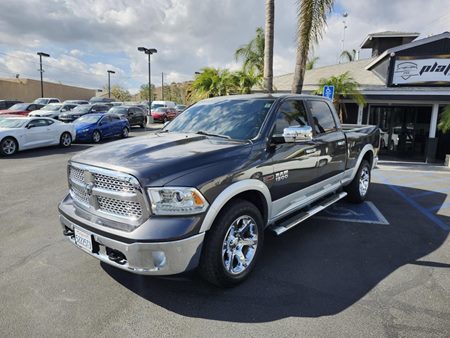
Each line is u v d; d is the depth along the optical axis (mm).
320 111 4879
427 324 2752
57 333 2637
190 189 2764
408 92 12742
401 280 3477
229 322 2791
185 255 2758
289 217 4316
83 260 3859
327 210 5910
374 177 9422
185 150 3188
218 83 13875
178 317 2850
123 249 2730
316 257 4016
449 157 11742
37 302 3035
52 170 9500
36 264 3764
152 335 2629
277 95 4242
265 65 11062
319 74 17344
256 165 3385
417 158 14289
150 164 2834
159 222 2707
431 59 12641
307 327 2725
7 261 3834
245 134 3719
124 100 73125
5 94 42281
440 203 6469
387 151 15258
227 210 3100
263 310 2955
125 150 3221
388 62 13406
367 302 3072
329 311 2939
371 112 14984
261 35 17984
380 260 3949
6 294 3158
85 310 2928
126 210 2854
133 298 3117
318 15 9953
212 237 2992
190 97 15703
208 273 3070
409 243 4469
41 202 6254
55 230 4820
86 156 3209
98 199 3035
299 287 3334
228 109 4242
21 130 12727
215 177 2947
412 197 6938
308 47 10305
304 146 4172
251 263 3451
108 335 2623
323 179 4758
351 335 2625
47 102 31047
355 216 5586
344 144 5238
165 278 3471
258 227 3475
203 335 2631
